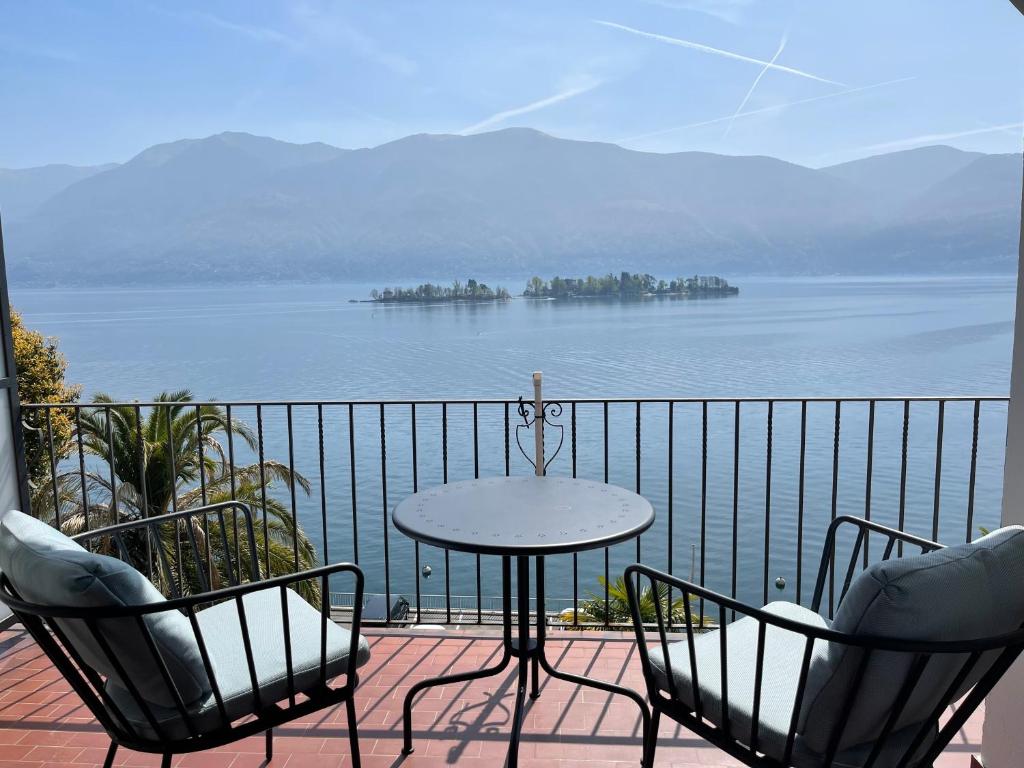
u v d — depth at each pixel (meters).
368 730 2.35
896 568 1.32
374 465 47.97
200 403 3.23
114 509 3.43
